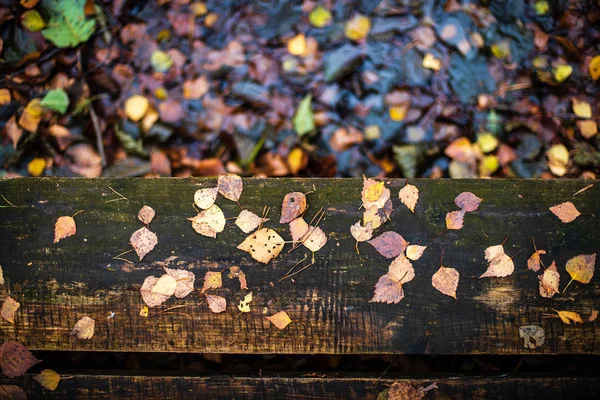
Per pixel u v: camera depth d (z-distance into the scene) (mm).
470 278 879
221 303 879
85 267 882
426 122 1022
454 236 882
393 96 1025
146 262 882
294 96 1027
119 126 1023
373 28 1038
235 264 881
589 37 1033
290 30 1038
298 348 881
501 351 877
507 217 883
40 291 881
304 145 1022
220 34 1042
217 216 883
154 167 1021
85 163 1016
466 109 1025
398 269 879
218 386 884
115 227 884
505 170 1017
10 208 886
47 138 1015
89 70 1028
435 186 885
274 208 883
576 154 1017
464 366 982
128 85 1030
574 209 883
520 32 1034
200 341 882
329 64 1030
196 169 1021
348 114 1025
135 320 881
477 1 1037
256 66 1031
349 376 885
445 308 878
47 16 1017
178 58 1036
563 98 1027
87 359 974
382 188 884
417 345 877
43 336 883
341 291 879
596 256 880
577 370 973
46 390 886
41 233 884
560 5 1038
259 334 881
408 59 1032
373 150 1021
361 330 879
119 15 1036
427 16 1038
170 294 880
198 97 1028
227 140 1022
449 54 1032
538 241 881
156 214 885
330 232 882
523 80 1029
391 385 881
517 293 879
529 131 1022
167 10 1045
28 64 1020
